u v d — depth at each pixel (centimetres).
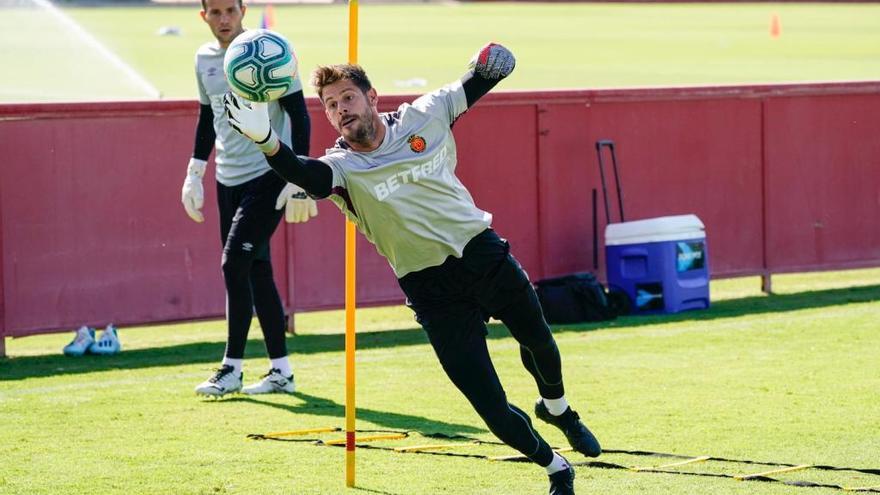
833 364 2748
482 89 1758
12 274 3069
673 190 3728
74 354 3005
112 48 11775
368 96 1691
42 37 12706
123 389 2617
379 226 1723
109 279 3167
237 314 2508
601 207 3662
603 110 3638
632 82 8444
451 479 1945
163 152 3200
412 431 2242
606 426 2258
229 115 1598
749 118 3788
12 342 3244
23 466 2031
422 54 11206
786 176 3841
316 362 2883
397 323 3459
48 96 7162
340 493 1878
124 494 1878
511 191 3556
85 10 19312
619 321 3341
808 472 1958
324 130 3322
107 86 8169
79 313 3142
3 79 8631
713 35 13875
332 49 11694
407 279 1759
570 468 1786
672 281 3434
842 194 3906
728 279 4031
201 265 3253
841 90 3875
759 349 2930
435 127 1727
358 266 3416
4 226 3058
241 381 2534
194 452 2112
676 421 2286
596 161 3644
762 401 2425
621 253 3481
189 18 16950
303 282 3347
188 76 9006
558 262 3625
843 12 18250
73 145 3114
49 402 2494
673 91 3697
